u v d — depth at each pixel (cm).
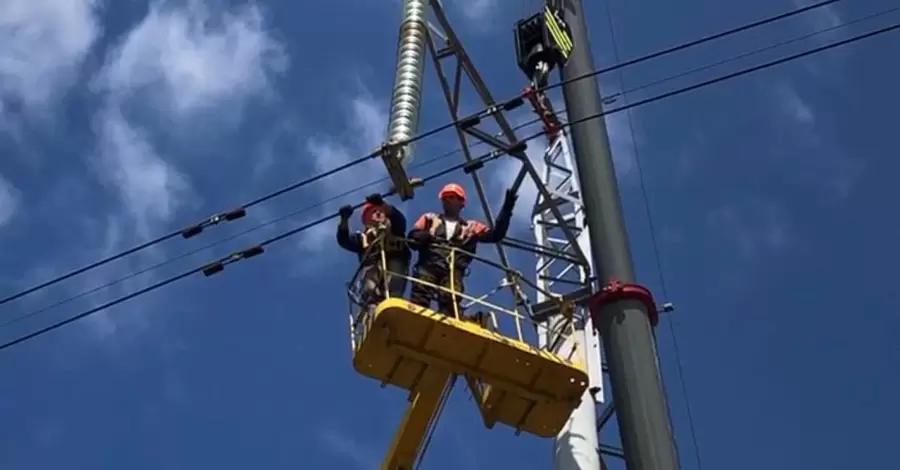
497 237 2053
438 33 2212
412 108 2014
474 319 2023
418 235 2036
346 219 2045
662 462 1684
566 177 2483
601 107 2066
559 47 2133
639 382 1758
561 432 2161
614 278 1881
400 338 1984
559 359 2002
